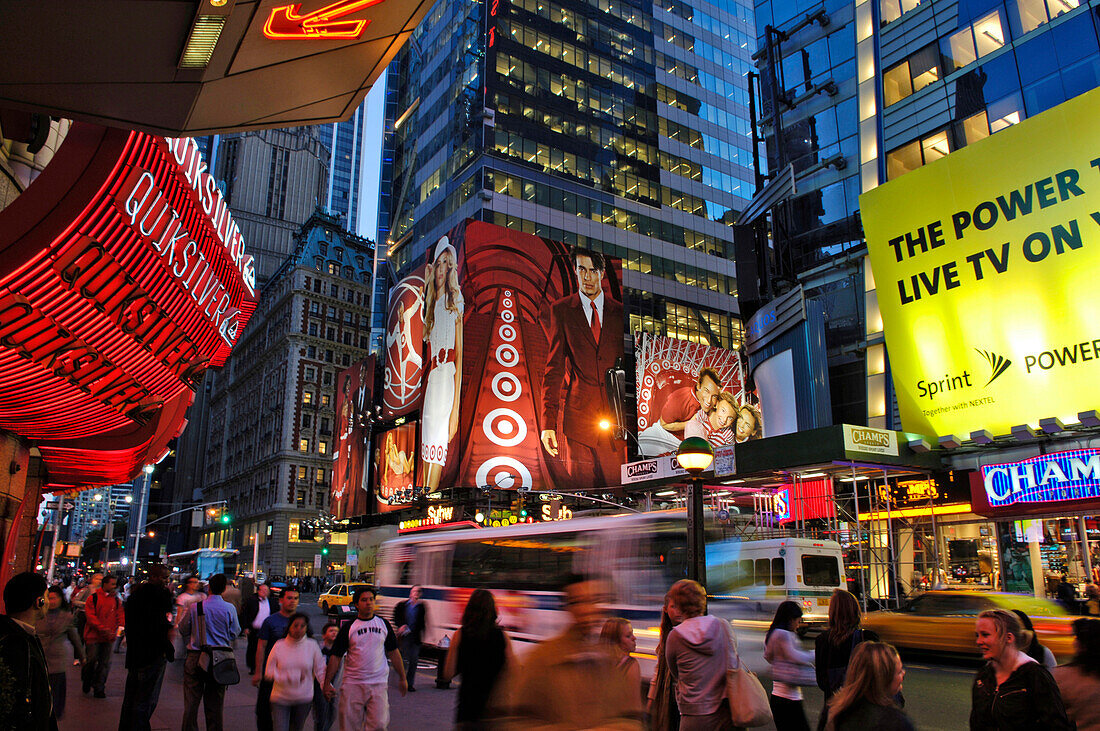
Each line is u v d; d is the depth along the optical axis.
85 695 13.26
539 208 65.19
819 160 39.44
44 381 12.86
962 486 28.88
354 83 8.43
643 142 75.00
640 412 56.44
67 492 25.08
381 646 7.64
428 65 77.25
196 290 15.40
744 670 5.64
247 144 159.88
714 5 86.94
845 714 4.45
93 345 12.88
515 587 18.28
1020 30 31.08
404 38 7.77
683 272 73.44
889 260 31.61
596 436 55.12
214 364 19.55
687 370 59.34
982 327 28.67
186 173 13.23
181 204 13.61
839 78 39.09
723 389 60.09
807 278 39.03
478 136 64.62
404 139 80.19
